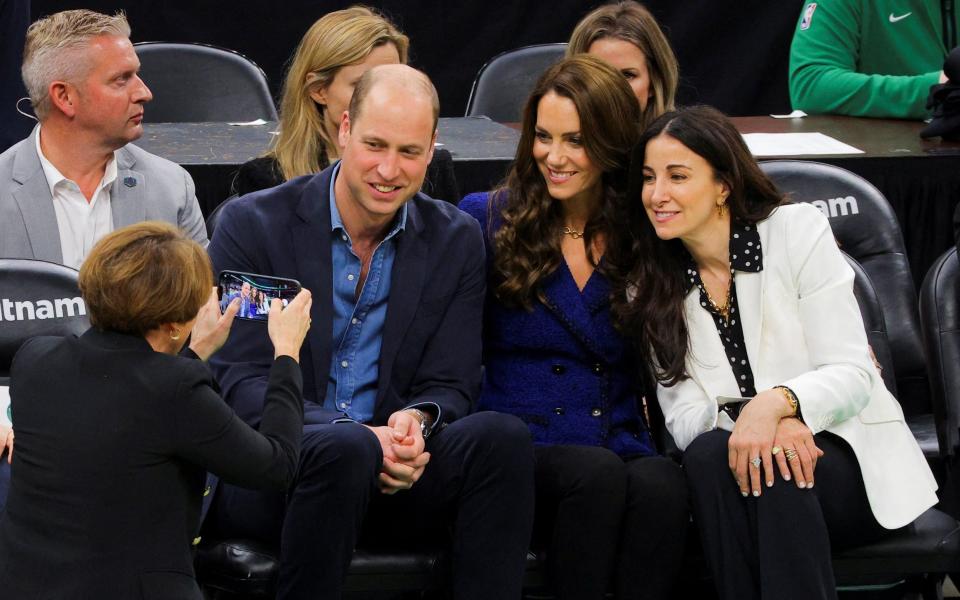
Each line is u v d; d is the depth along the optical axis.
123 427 7.89
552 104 10.30
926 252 14.51
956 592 13.18
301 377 9.03
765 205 10.37
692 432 10.25
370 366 10.32
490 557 9.45
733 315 10.39
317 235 10.18
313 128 12.17
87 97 11.60
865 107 17.17
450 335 10.35
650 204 10.16
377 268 10.27
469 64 20.73
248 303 9.37
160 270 8.05
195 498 8.25
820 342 10.14
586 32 13.25
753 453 9.52
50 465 7.91
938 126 15.25
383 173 9.59
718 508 9.65
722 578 9.64
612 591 9.98
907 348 12.38
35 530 7.91
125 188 12.22
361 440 9.16
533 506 9.58
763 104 21.25
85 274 8.09
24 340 10.26
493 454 9.45
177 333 8.28
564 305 10.66
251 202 10.33
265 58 20.36
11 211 11.78
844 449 10.04
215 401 8.09
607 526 9.70
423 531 9.88
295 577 9.13
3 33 15.02
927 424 12.45
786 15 20.92
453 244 10.42
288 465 8.48
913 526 10.23
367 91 9.68
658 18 20.88
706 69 21.11
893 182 14.33
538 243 10.59
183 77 16.92
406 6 20.41
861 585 10.62
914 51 17.75
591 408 10.69
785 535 9.41
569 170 10.36
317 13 20.28
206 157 14.03
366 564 9.66
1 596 7.83
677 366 10.34
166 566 7.91
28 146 11.98
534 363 10.78
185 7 20.03
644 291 10.45
